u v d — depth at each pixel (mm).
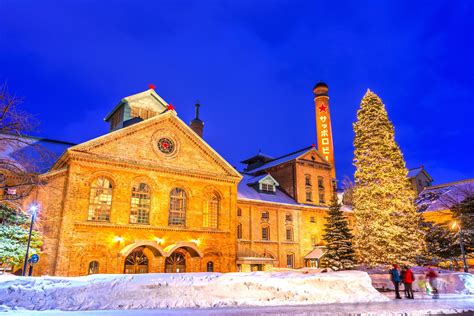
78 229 25609
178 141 31578
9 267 24828
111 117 38938
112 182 28047
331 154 57406
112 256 26406
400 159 31953
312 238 43438
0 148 20781
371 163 31516
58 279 14773
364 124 33000
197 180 31734
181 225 30156
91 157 27047
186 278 15742
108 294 13797
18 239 22953
